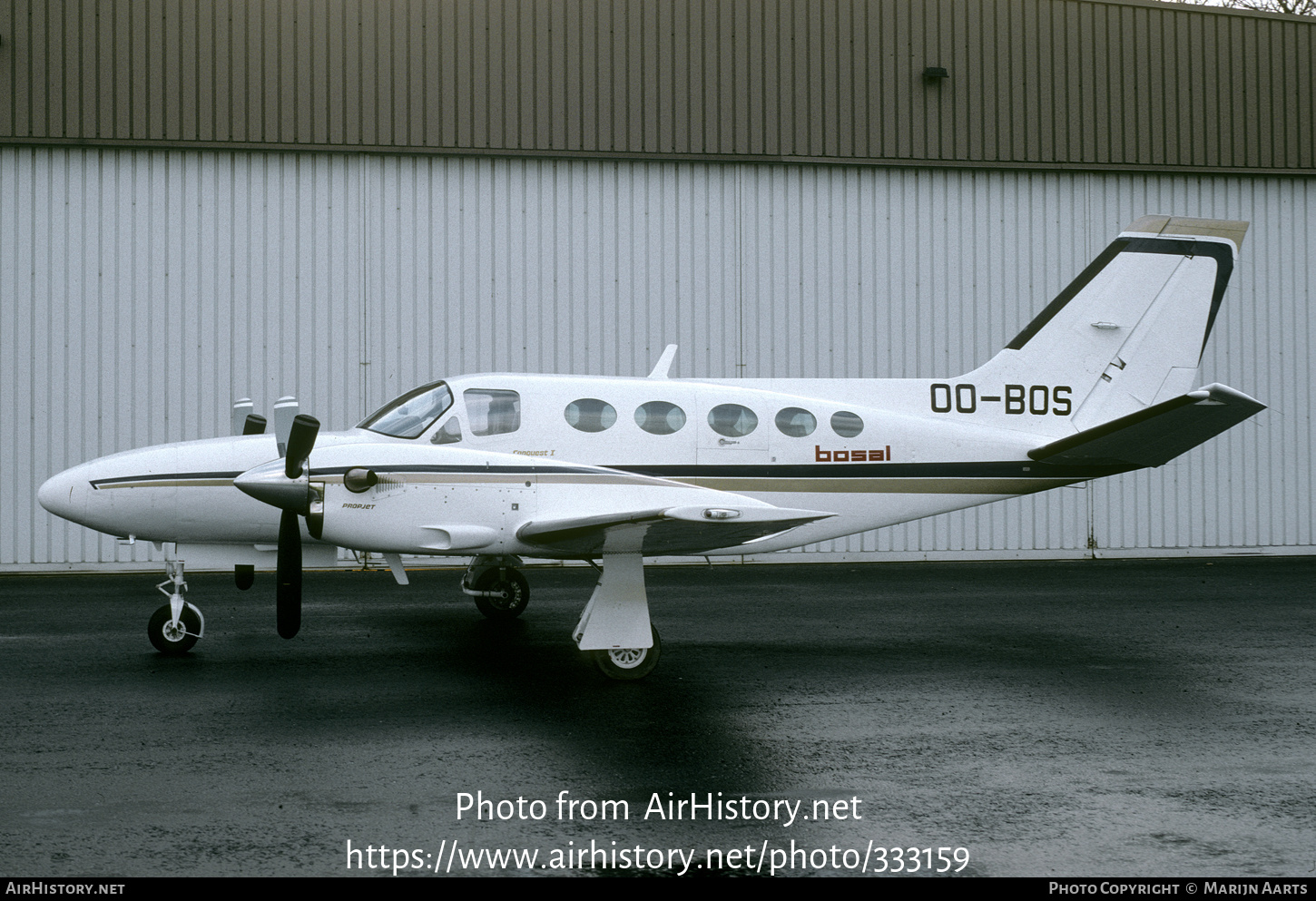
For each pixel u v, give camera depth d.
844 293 13.91
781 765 4.74
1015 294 14.21
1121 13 14.41
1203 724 5.48
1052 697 6.08
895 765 4.75
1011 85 14.20
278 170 12.98
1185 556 14.31
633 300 13.55
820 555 13.69
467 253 13.27
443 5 13.21
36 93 12.54
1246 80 14.70
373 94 13.09
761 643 7.80
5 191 12.55
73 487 7.22
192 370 12.80
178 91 12.77
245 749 4.88
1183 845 3.81
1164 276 9.30
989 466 8.80
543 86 13.36
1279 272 14.71
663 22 13.57
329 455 6.59
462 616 9.01
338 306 13.05
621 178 13.55
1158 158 14.48
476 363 13.29
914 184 14.05
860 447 8.54
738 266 13.72
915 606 9.75
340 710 5.66
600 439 8.03
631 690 6.22
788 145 13.77
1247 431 14.47
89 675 6.49
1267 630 8.42
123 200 12.72
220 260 12.87
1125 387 9.23
